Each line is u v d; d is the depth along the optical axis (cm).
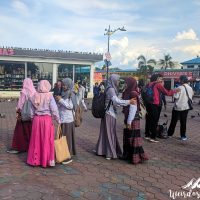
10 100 1543
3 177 359
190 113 1162
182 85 602
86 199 310
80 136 614
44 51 1750
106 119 445
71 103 438
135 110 420
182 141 598
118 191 333
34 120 403
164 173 399
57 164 419
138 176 384
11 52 1662
